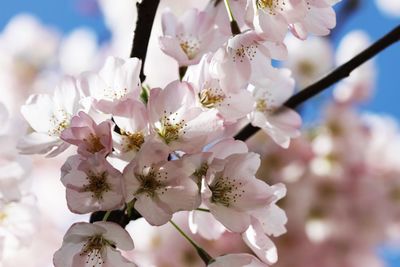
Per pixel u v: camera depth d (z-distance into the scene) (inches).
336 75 34.5
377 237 53.5
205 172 30.8
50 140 32.9
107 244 31.3
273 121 34.6
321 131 53.5
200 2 56.4
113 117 31.2
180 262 49.6
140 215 31.7
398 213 53.7
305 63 54.8
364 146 54.2
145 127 31.0
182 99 31.2
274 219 33.1
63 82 33.0
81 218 55.8
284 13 31.8
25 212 36.4
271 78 32.4
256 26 31.5
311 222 52.5
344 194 52.9
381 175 54.1
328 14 32.2
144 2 32.6
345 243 52.9
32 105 33.0
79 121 30.6
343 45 56.5
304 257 52.1
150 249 49.9
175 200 30.6
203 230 33.9
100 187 30.5
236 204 31.4
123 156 30.8
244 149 31.5
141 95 32.5
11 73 60.3
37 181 57.1
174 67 54.6
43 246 53.4
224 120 31.8
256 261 32.2
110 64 31.9
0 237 36.3
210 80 31.9
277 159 52.0
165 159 30.5
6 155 36.0
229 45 31.8
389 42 34.1
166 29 34.2
